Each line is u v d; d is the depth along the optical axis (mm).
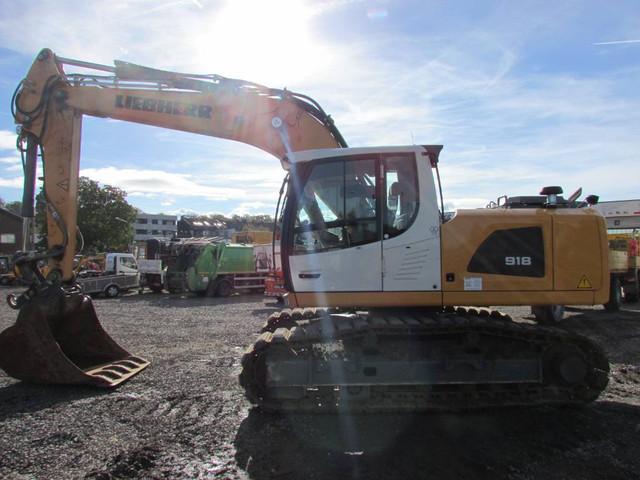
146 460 4000
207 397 5645
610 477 3715
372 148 5391
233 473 3793
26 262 6328
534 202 6168
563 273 5297
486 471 3820
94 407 5262
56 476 3699
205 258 20375
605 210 18078
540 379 5195
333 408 5066
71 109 6703
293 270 5379
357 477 3732
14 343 6090
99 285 21141
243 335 10039
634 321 11375
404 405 5023
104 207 49156
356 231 5305
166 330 10805
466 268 5230
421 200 5270
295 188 5457
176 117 6742
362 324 5023
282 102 6625
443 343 5234
